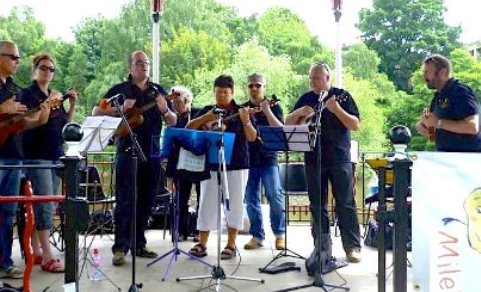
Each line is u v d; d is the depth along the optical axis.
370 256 4.65
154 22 6.31
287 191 5.36
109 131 3.69
